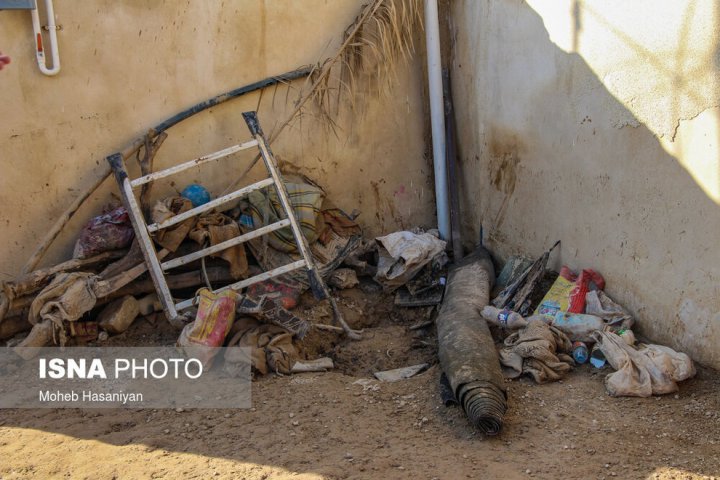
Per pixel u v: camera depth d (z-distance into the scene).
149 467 3.94
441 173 6.88
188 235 5.94
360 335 5.84
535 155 5.96
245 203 6.35
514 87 6.13
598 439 4.00
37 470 3.96
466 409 4.17
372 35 6.64
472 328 5.05
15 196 5.92
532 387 4.65
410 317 6.23
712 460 3.76
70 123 5.99
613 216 5.12
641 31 4.66
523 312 5.55
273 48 6.46
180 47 6.20
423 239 6.50
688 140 4.40
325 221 6.59
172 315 5.52
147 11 6.07
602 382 4.64
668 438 3.98
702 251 4.39
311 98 6.60
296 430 4.28
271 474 3.78
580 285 5.27
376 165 6.95
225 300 5.21
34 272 5.63
